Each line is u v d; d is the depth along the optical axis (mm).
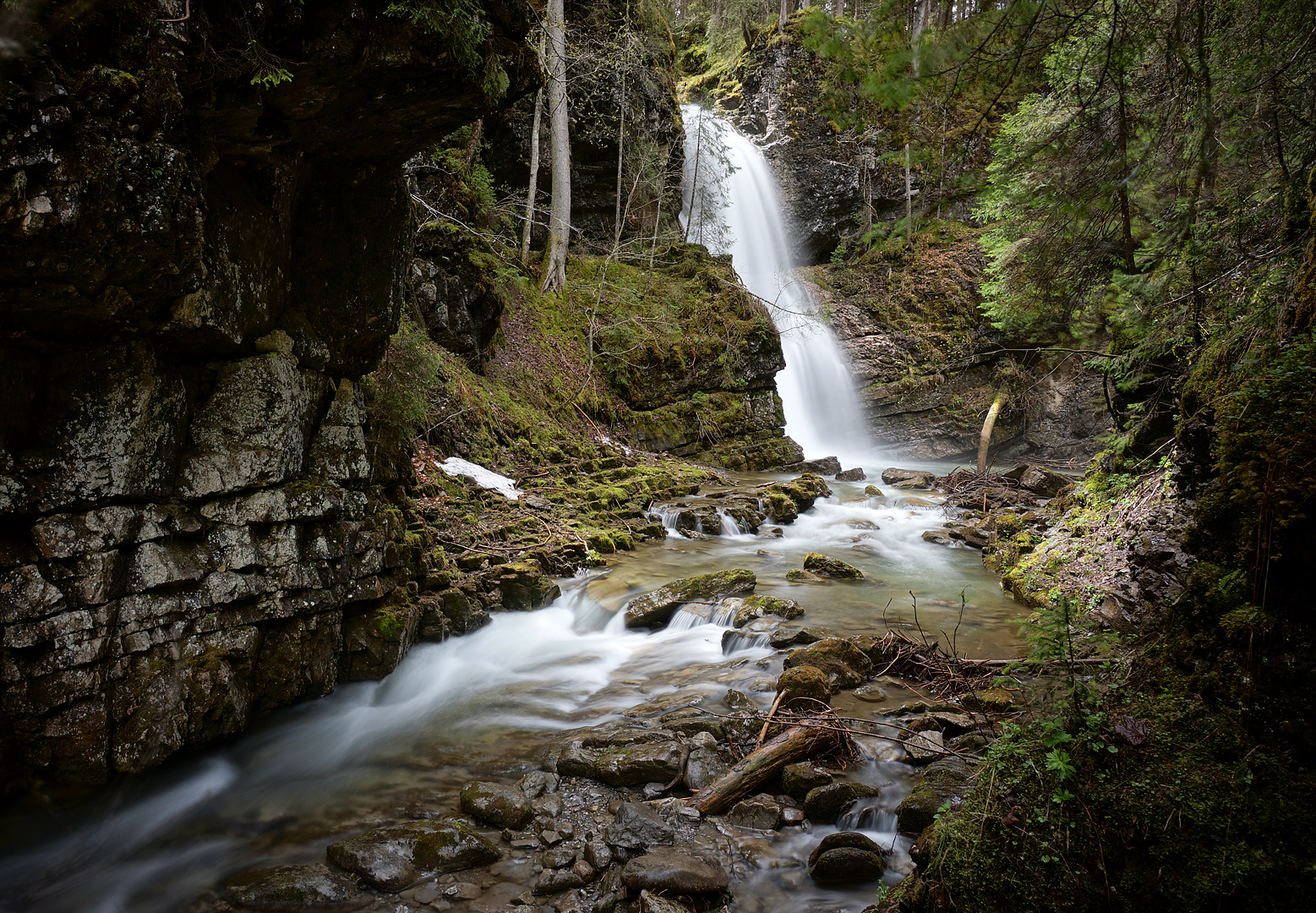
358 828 4730
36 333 3930
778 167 28672
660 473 15438
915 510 15141
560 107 18656
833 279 27594
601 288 19766
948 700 6320
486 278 14633
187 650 4797
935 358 25641
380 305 6516
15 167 3219
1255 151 5039
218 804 4977
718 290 21672
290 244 5641
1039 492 15117
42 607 4039
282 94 4645
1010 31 3238
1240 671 3307
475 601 8062
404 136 5680
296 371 5590
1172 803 3068
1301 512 3211
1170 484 7898
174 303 4410
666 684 6895
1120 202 4703
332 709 6070
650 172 22188
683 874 4023
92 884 4176
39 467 4016
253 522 5230
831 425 25797
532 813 4789
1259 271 5418
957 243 26453
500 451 13148
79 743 4223
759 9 32750
